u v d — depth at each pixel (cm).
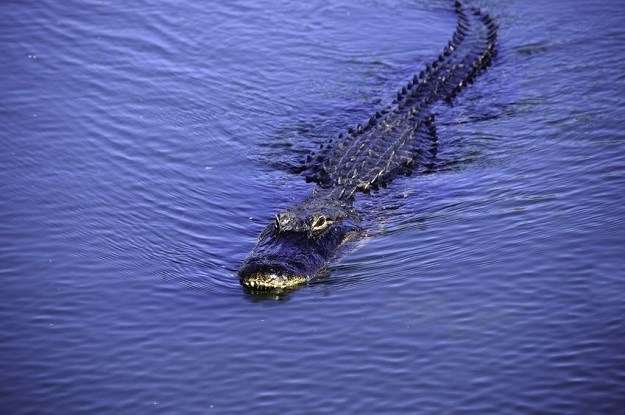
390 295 1370
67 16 2370
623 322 1238
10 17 2344
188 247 1524
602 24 2377
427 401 1130
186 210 1638
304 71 2241
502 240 1485
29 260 1469
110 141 1856
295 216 1553
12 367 1216
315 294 1397
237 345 1264
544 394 1127
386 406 1125
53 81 2078
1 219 1578
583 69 2147
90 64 2161
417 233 1558
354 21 2502
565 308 1285
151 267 1465
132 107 1995
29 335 1285
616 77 2073
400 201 1692
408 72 2270
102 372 1210
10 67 2122
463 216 1589
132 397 1162
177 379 1194
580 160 1716
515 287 1350
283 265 1431
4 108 1955
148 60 2203
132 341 1276
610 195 1573
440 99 2106
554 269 1381
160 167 1778
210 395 1162
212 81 2142
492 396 1131
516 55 2291
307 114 2055
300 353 1240
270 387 1172
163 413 1131
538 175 1691
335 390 1159
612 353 1186
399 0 2645
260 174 1795
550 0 2575
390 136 1916
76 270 1448
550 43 2322
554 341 1220
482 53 2291
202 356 1241
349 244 1553
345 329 1291
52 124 1906
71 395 1166
